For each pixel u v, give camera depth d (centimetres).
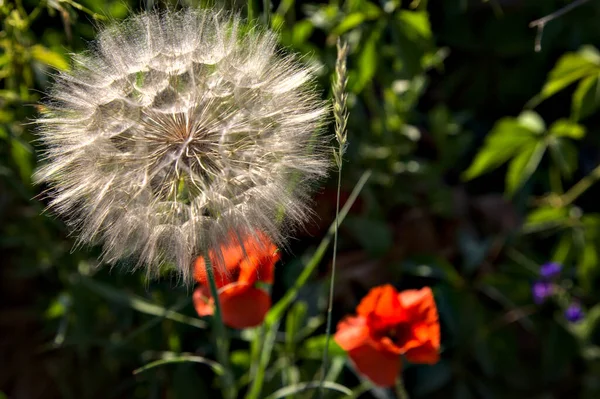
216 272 37
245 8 44
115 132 36
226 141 36
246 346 51
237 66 37
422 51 49
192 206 35
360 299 52
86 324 50
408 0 51
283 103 36
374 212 53
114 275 50
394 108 53
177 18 38
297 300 51
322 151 36
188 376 50
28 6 51
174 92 36
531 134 53
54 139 36
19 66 46
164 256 34
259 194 35
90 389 53
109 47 37
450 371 53
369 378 41
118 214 35
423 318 42
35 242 52
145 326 44
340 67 35
